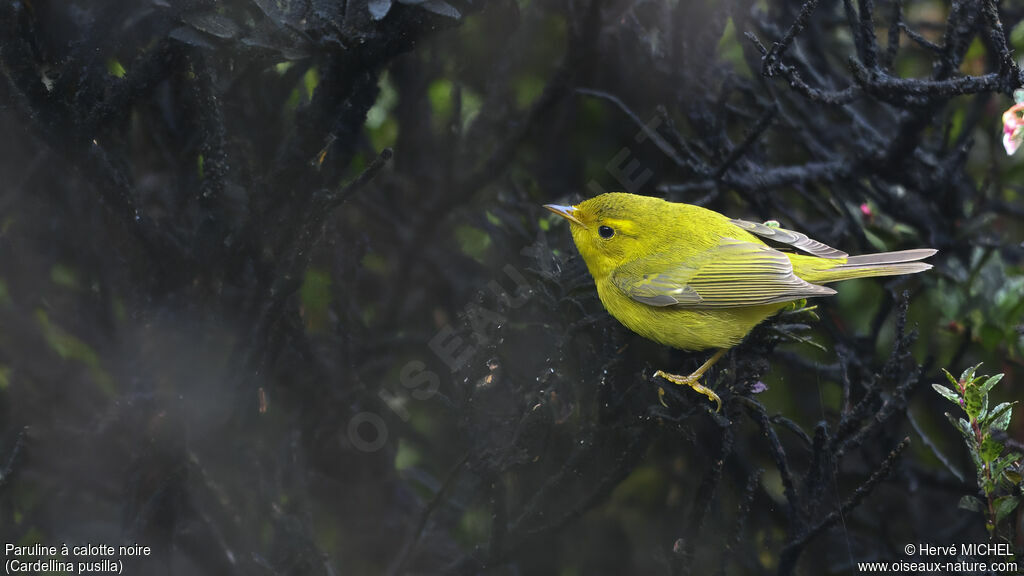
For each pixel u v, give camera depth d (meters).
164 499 7.76
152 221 7.64
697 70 9.88
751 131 8.91
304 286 9.65
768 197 10.29
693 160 9.44
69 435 8.74
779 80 11.50
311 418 8.99
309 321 9.74
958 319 10.00
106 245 8.53
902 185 10.26
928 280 10.34
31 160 7.95
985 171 11.73
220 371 7.98
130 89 6.90
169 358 7.76
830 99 7.39
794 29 7.16
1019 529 8.01
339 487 9.78
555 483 8.02
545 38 10.62
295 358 8.80
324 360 9.47
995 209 11.31
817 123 11.47
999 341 9.86
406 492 10.47
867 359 10.21
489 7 9.77
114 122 7.22
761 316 8.71
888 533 10.66
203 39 6.55
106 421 8.65
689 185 9.38
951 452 10.92
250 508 8.49
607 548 10.26
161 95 8.45
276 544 8.09
